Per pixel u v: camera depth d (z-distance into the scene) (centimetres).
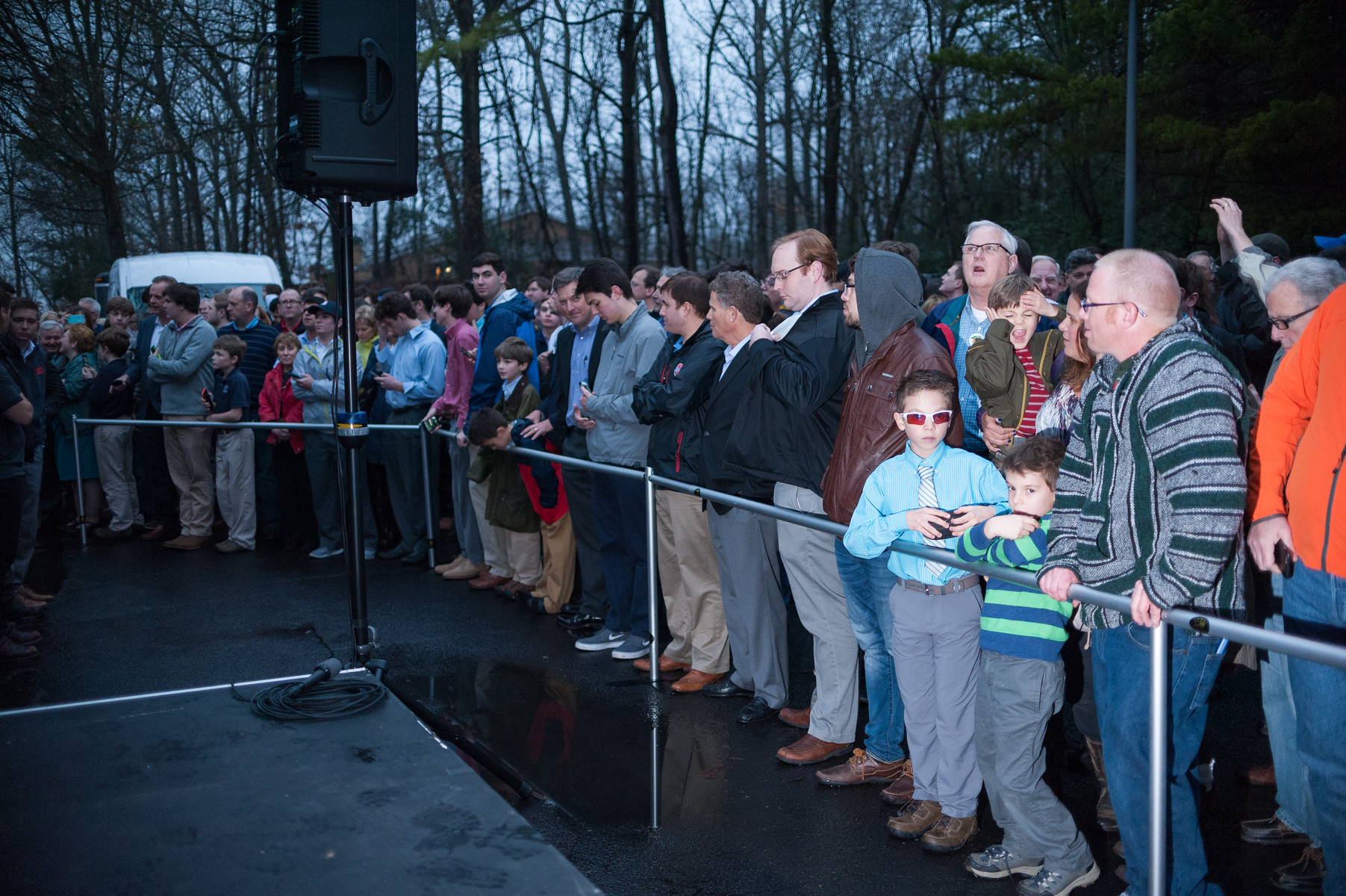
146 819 210
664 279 575
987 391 320
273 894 182
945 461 306
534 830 204
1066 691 337
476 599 617
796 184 2922
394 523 747
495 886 184
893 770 356
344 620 580
